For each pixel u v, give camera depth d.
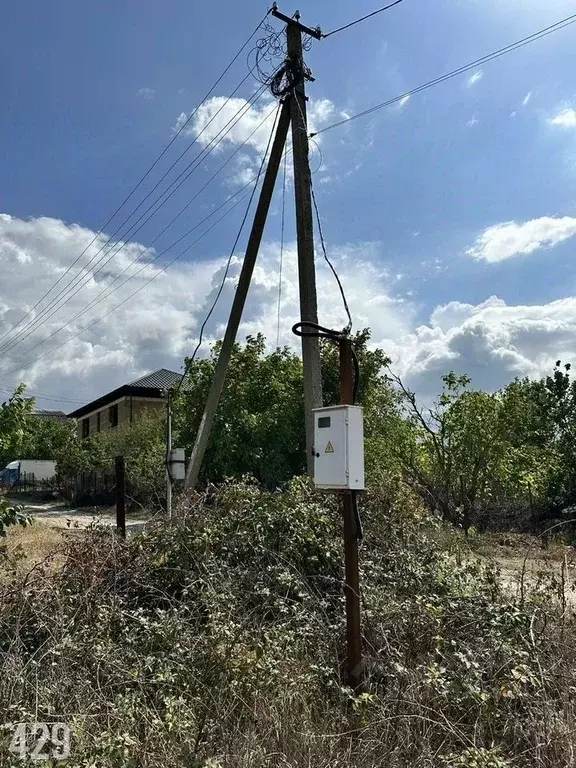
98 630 4.44
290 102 9.91
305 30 9.98
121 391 37.59
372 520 6.39
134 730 3.42
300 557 5.55
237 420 14.34
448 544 6.76
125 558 5.60
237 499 6.66
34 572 5.86
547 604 4.94
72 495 27.03
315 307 9.18
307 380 8.85
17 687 3.74
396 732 3.43
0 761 3.06
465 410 15.25
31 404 10.55
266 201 10.33
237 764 3.14
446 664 4.07
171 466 10.09
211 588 4.89
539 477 16.28
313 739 3.30
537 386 18.80
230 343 10.52
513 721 3.52
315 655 4.29
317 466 4.23
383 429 15.83
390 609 4.62
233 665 3.74
